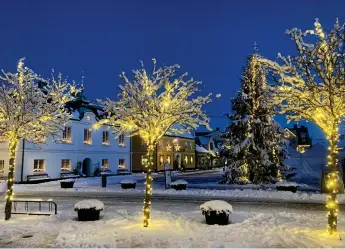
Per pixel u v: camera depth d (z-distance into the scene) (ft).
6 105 43.88
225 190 81.61
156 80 41.22
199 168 229.66
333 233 33.71
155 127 40.50
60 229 38.09
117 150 154.20
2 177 110.63
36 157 114.42
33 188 92.63
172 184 84.79
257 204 60.13
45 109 45.78
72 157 128.98
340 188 74.23
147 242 32.04
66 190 87.61
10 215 44.73
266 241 31.55
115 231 36.40
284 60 34.68
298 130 195.93
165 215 46.24
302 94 33.94
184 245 30.71
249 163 96.73
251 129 96.94
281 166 98.32
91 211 42.73
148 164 40.42
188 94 40.86
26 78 46.21
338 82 31.94
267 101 36.32
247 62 99.86
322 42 31.81
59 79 52.26
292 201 64.13
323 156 129.49
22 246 31.73
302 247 29.71
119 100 41.81
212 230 36.37
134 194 78.54
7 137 46.24
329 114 34.73
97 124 43.21
